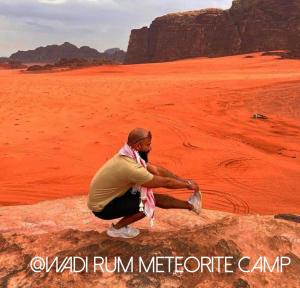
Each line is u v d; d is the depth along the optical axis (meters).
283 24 101.88
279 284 3.64
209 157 14.74
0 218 5.89
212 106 24.73
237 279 3.64
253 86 31.53
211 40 110.69
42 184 12.27
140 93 31.17
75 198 7.10
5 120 22.11
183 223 5.53
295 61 65.62
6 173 13.30
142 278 3.60
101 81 42.66
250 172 13.13
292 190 11.61
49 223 5.62
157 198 3.96
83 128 19.77
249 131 18.66
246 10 109.44
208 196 11.13
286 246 4.14
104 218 3.89
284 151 15.53
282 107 23.69
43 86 38.75
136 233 4.20
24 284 3.61
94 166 14.07
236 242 4.08
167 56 116.38
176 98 27.92
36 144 16.91
